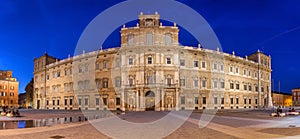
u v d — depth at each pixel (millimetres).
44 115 44812
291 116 40125
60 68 93812
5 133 18688
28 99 132500
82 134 18156
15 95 131375
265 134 18094
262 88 105062
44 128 22016
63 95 90938
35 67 110625
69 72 88875
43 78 103875
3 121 31188
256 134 18109
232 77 89312
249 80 98125
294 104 156875
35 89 109000
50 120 32469
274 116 39781
